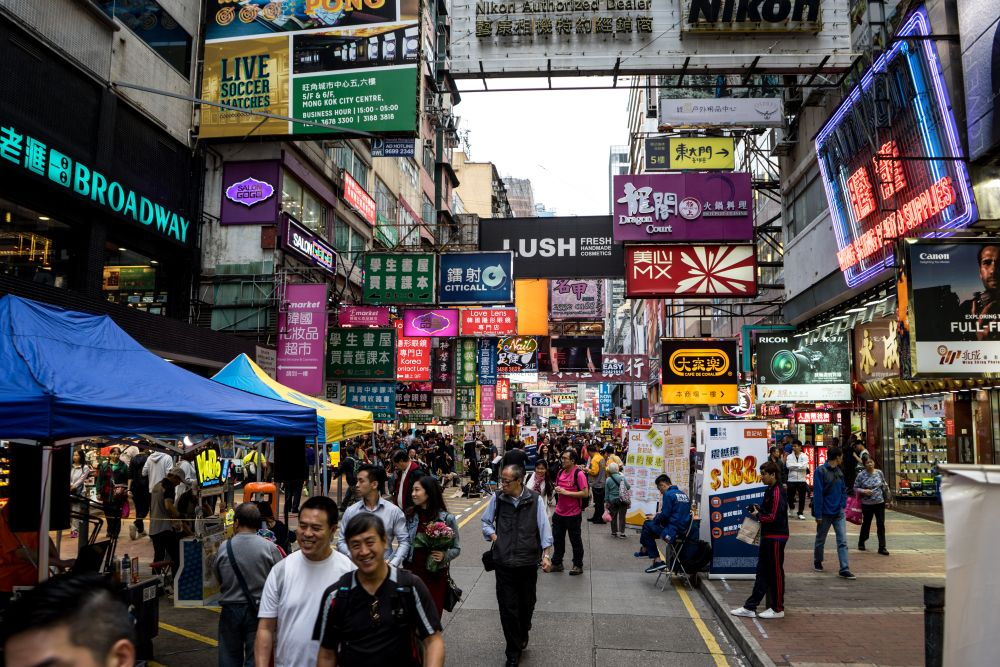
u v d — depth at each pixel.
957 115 11.41
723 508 9.80
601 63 16.89
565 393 86.56
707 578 9.75
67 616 1.33
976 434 15.09
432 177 45.38
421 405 30.95
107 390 5.43
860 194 14.64
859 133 14.34
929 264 9.30
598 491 16.89
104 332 6.59
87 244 15.04
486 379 30.88
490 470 25.03
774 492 7.59
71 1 14.52
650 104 25.33
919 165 12.34
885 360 16.39
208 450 10.41
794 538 13.34
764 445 10.14
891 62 12.87
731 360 23.81
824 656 6.14
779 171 22.58
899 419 18.02
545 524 6.53
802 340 19.25
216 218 20.12
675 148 22.53
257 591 4.84
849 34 16.38
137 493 13.40
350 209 27.25
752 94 23.31
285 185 21.16
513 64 17.11
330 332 22.42
